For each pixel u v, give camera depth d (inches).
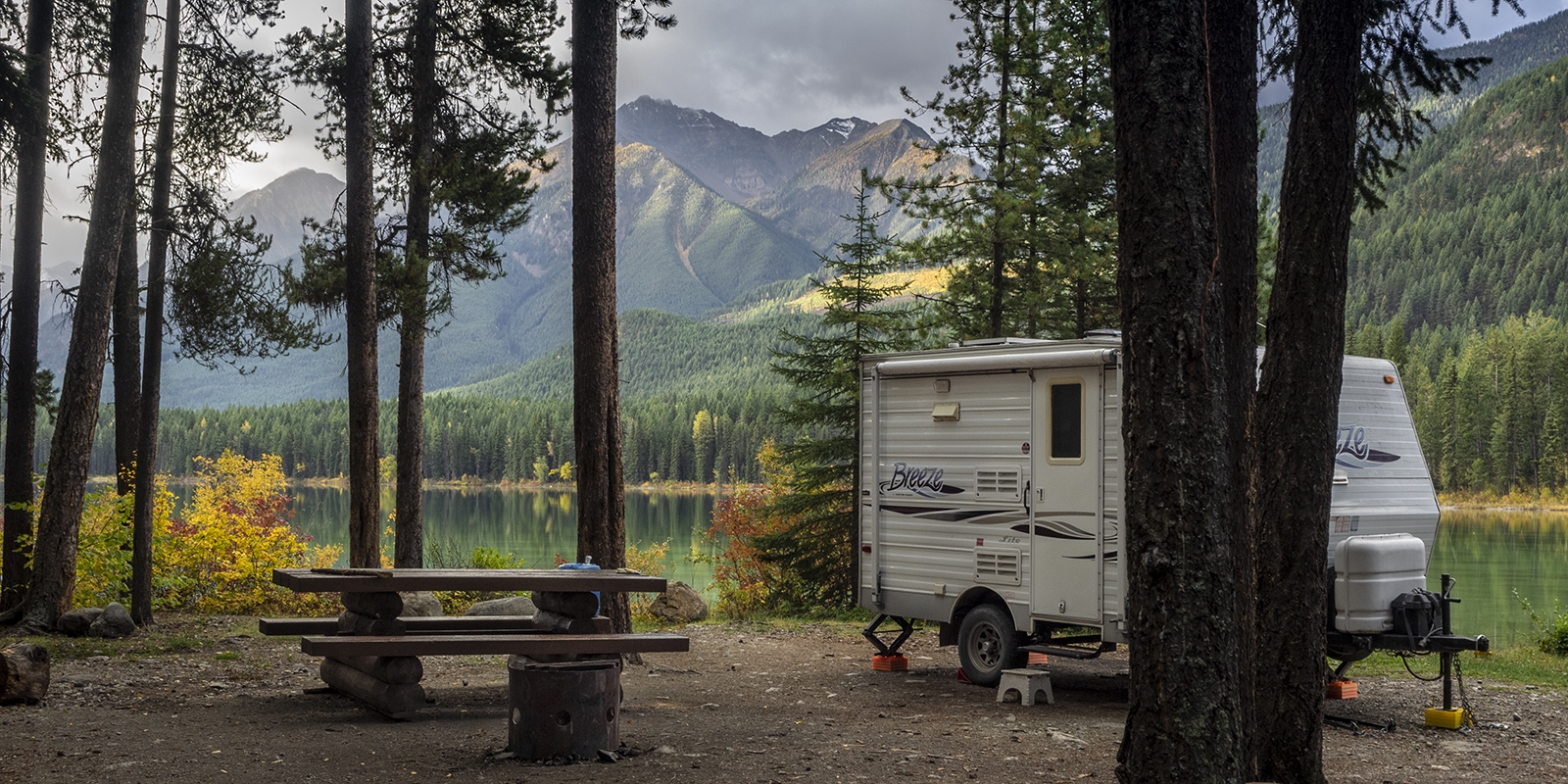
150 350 503.5
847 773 232.4
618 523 392.5
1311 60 209.2
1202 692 152.2
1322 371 208.7
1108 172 665.6
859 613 641.6
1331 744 282.4
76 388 462.3
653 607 601.9
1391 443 372.2
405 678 281.4
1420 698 351.3
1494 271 6958.7
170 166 528.7
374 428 549.0
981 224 682.8
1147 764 154.8
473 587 262.2
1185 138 157.3
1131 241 159.3
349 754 237.6
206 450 5246.1
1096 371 346.9
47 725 261.3
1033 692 339.9
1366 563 309.9
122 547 565.9
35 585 452.8
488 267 637.3
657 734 269.7
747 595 727.1
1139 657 157.4
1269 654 210.7
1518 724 308.7
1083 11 676.7
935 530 394.9
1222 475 156.6
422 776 219.8
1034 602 358.9
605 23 399.5
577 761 236.7
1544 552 1770.4
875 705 335.6
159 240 514.9
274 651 416.8
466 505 3860.7
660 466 5319.9
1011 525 368.5
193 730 260.7
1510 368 3663.9
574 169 396.2
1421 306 6894.7
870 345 694.5
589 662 242.4
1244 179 223.5
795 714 312.0
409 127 647.8
